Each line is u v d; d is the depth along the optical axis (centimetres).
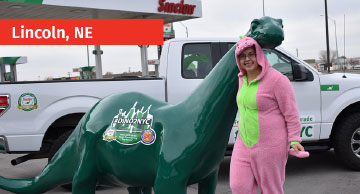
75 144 301
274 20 247
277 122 262
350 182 530
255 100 260
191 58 564
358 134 582
